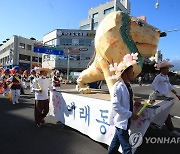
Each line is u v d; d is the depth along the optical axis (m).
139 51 5.50
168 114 5.57
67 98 6.08
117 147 3.66
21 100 12.28
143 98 5.30
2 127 6.54
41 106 6.47
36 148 4.91
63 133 5.98
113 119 3.65
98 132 4.82
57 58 45.84
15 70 11.23
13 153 4.63
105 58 5.57
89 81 6.76
